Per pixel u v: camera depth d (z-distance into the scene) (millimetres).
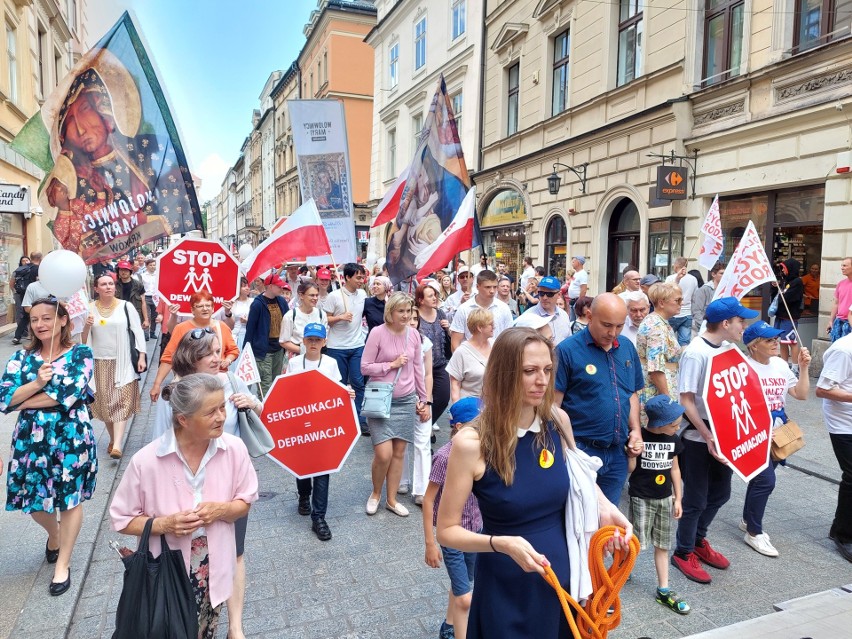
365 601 3535
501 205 18891
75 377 3510
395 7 25797
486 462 2031
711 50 11055
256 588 3676
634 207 13086
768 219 9906
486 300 5965
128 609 2146
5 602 3379
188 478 2396
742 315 3736
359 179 35750
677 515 3549
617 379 3398
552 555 2047
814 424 6934
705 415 3760
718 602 3523
